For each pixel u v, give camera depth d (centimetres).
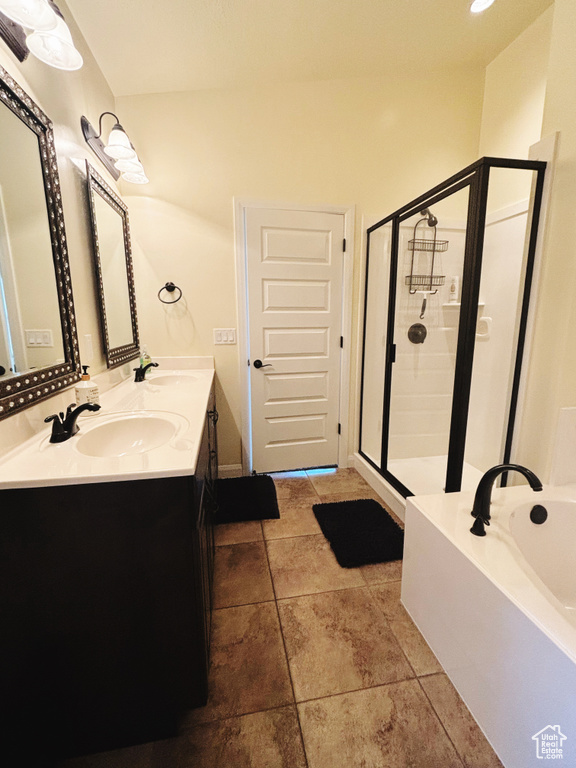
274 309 252
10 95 99
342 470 285
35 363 112
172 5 157
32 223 111
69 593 89
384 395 248
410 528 142
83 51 164
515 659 92
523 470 114
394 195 250
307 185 240
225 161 230
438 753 98
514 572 102
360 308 265
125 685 97
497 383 231
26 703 92
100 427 122
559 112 144
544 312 157
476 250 158
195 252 237
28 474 85
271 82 223
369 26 185
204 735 103
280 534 201
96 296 168
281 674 121
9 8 85
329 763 96
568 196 143
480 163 150
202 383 194
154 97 218
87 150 162
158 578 92
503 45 221
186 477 88
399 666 124
